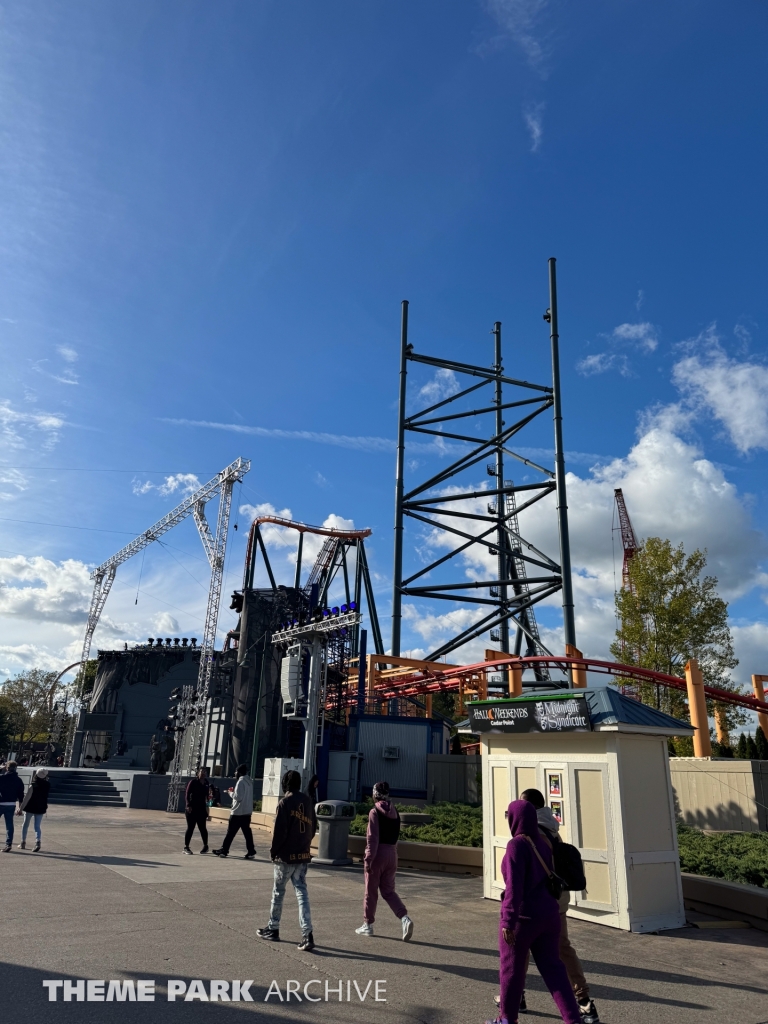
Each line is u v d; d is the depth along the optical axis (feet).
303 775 86.02
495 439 200.23
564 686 143.95
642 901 33.96
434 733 116.88
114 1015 20.24
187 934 29.14
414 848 52.13
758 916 35.19
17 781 55.57
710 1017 22.44
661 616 127.75
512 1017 19.49
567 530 173.06
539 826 22.02
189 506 203.51
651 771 36.11
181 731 139.74
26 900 34.73
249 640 167.32
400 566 181.06
